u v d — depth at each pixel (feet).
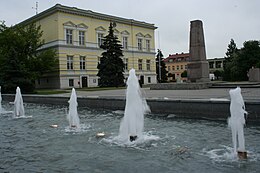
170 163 17.30
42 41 135.54
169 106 37.11
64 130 29.50
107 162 17.85
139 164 17.30
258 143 21.38
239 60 177.78
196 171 15.76
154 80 195.42
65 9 140.56
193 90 68.69
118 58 124.06
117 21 168.66
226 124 29.76
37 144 23.36
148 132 26.84
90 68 153.38
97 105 49.34
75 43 146.61
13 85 92.32
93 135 26.27
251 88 69.21
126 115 24.72
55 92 97.40
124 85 127.34
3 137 26.86
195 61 78.13
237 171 15.53
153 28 193.88
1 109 54.49
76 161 18.22
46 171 16.37
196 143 22.11
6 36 121.49
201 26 77.66
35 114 45.09
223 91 60.34
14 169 16.85
